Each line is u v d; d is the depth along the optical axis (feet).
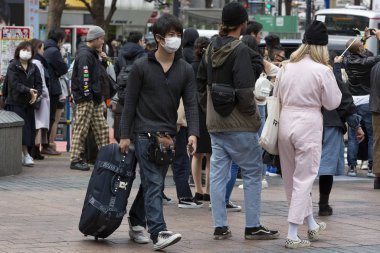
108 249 52.37
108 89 91.40
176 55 53.36
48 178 85.15
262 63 55.83
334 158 63.77
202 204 69.15
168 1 280.92
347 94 63.98
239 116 54.29
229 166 55.88
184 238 56.18
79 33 189.98
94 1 190.70
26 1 150.10
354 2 281.54
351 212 66.54
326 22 183.01
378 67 82.58
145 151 52.31
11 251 50.83
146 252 51.80
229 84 54.19
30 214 63.62
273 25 249.14
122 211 53.21
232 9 54.49
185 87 53.47
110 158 53.26
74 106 97.96
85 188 78.18
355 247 53.52
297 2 357.61
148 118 52.70
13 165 87.20
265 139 54.13
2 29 107.76
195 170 71.20
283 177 55.26
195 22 253.44
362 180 91.71
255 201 55.36
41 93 95.45
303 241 53.62
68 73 106.42
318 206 69.00
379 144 82.48
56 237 55.42
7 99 93.86
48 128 100.42
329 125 63.82
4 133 85.05
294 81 53.62
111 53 188.96
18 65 93.50
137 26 291.58
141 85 52.75
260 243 54.75
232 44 53.88
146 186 52.70
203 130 69.00
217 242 54.95
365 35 81.10
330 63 64.13
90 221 53.01
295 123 53.52
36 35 151.84
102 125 91.76
